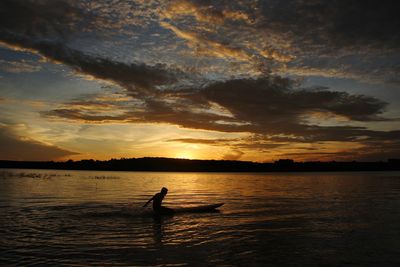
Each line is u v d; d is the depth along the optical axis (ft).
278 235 48.67
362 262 36.09
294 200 97.25
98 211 68.64
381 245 43.24
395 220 62.23
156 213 67.41
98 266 33.53
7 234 46.98
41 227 52.11
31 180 183.01
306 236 48.14
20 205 76.84
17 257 36.19
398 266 34.99
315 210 75.20
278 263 35.47
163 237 46.55
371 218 64.18
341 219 63.16
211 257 37.27
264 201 94.48
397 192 127.95
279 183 200.23
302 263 35.60
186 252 39.11
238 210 74.54
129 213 66.69
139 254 37.96
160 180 233.14
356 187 159.63
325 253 39.47
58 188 129.59
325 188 152.35
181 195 112.78
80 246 40.91
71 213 65.77
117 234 47.98
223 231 51.24
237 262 35.63
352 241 45.27
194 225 55.98
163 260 35.83
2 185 141.38
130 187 146.41
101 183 173.58
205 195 112.98
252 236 47.98
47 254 37.42
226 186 166.20
